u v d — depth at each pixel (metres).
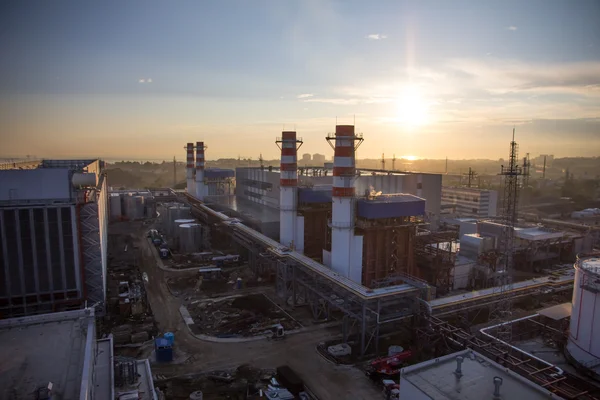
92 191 56.34
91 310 34.81
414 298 52.00
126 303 61.84
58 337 31.08
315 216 80.81
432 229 95.25
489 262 76.06
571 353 46.03
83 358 27.98
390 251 67.94
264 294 71.62
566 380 42.03
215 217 112.69
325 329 57.97
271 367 48.06
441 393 31.83
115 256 95.44
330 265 68.12
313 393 42.91
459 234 96.00
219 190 154.75
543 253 91.06
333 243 65.75
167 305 66.88
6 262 51.16
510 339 49.47
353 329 57.34
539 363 43.75
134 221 142.12
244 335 56.00
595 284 43.38
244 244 86.19
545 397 31.55
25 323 33.03
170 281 78.50
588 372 43.09
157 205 155.12
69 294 54.03
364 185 87.75
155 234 115.12
